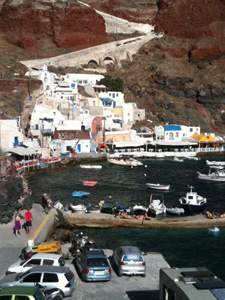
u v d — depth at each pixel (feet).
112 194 193.98
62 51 610.65
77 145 351.46
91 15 648.38
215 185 226.38
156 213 147.84
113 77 570.87
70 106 409.08
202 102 542.57
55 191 199.52
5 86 437.58
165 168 297.74
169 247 112.37
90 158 327.67
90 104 448.65
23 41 594.24
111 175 258.16
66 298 67.05
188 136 440.04
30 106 410.11
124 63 608.19
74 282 68.54
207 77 584.81
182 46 647.15
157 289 72.43
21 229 103.19
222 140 448.24
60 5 631.97
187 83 563.89
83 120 388.78
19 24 601.62
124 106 458.50
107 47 614.75
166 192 202.18
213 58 618.03
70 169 283.38
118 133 399.24
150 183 228.84
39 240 96.17
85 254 78.07
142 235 123.34
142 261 78.07
